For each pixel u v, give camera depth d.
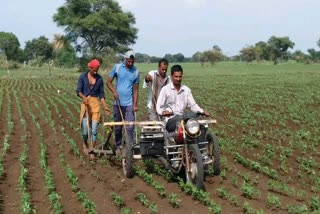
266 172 10.47
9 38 108.44
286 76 52.62
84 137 11.79
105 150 11.55
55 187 9.65
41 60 93.25
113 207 8.45
